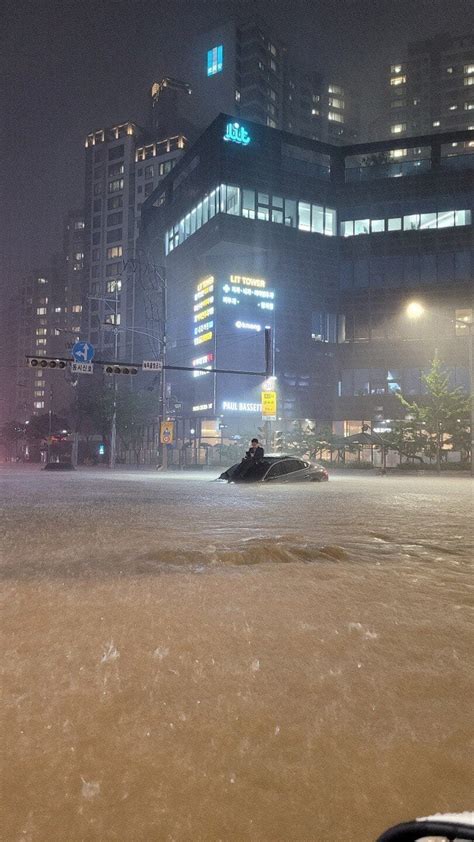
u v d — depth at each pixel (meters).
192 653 2.73
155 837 1.27
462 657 2.69
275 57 113.56
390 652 2.76
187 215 67.44
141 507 11.40
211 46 110.44
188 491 17.02
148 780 1.55
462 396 42.53
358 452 48.38
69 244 169.38
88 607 3.65
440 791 1.49
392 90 129.75
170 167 123.50
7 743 1.78
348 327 64.12
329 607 3.69
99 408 67.69
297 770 1.61
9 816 1.36
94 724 1.92
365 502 13.07
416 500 13.80
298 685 2.31
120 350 107.38
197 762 1.65
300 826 1.32
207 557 5.43
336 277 64.69
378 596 4.01
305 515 9.88
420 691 2.25
